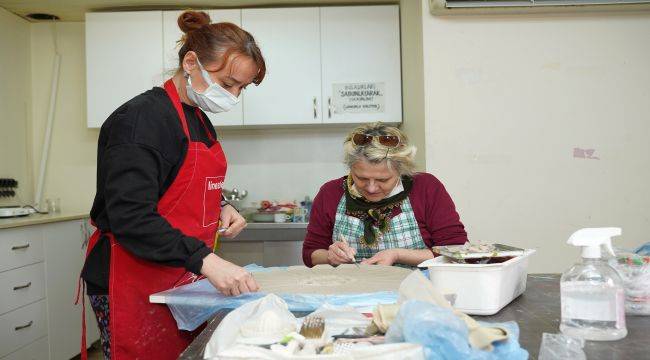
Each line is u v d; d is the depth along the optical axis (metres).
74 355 3.04
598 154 2.60
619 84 2.58
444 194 1.78
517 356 0.71
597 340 0.85
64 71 3.62
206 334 0.95
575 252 2.60
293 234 3.11
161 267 1.33
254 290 1.16
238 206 3.45
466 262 1.07
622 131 2.59
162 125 1.25
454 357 0.68
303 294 1.17
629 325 0.94
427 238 1.76
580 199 2.60
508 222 2.60
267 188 3.59
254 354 0.70
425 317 0.71
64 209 3.61
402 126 3.32
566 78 2.58
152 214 1.17
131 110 1.22
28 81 3.58
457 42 2.57
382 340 0.78
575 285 0.88
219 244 3.17
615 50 2.58
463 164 2.59
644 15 2.57
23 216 3.02
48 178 3.62
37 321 2.71
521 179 2.60
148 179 1.19
